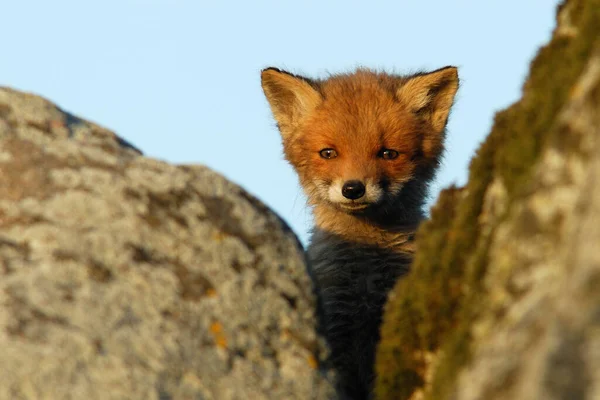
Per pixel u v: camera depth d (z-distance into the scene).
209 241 7.81
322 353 7.98
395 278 16.11
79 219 7.50
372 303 15.85
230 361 7.23
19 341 6.45
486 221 7.27
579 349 4.55
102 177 7.82
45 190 7.67
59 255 7.18
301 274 8.23
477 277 6.77
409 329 7.69
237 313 7.55
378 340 15.05
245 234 8.05
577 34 6.95
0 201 7.60
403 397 7.68
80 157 7.98
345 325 15.62
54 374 6.33
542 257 5.61
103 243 7.38
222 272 7.70
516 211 6.16
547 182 5.76
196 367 6.96
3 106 8.23
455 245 7.46
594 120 5.51
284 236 8.38
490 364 5.34
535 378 4.66
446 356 6.66
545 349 4.70
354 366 14.88
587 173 5.30
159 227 7.67
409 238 16.78
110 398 6.37
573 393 4.48
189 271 7.54
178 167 8.34
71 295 6.92
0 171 7.80
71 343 6.54
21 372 6.27
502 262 6.24
